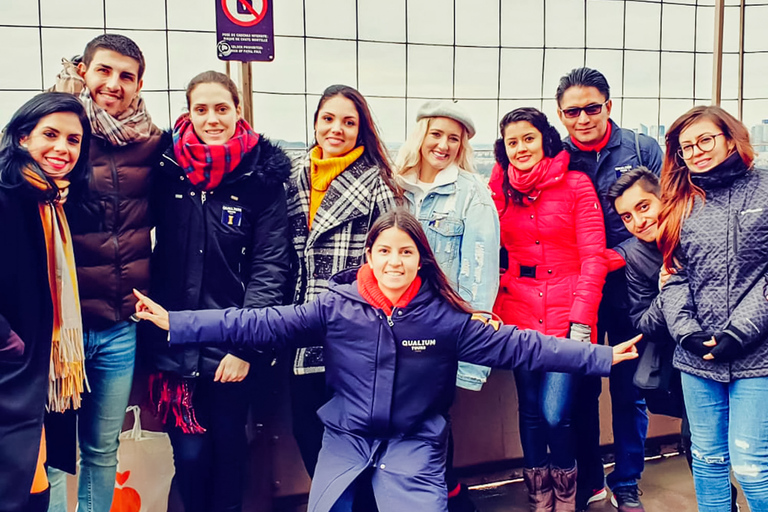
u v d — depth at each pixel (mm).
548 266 2121
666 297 2006
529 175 2061
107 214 1789
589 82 2100
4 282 1704
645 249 2123
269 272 1889
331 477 1721
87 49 1735
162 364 1897
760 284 1830
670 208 1998
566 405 2154
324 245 1929
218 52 2027
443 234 2043
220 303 1893
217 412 1937
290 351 2086
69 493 2076
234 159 1806
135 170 1804
